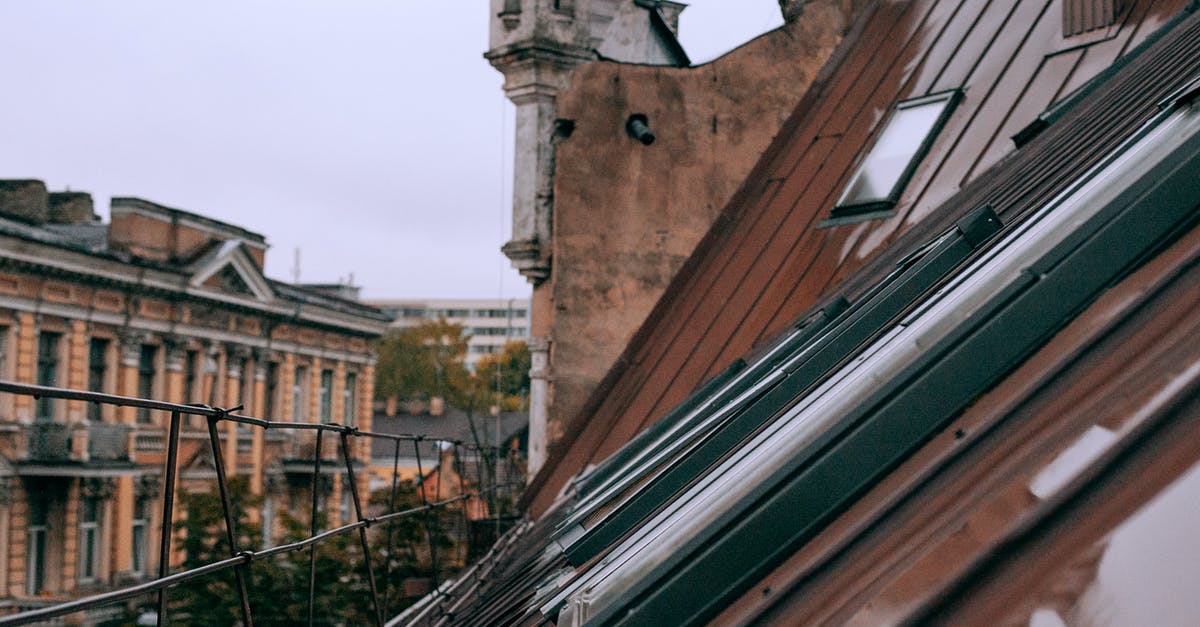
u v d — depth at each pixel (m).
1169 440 1.82
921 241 8.41
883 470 3.13
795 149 15.04
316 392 50.78
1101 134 6.93
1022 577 1.76
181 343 41.41
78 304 36.94
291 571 24.36
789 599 2.61
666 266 18.28
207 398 42.84
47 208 44.00
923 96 13.80
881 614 1.95
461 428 80.94
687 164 18.30
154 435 39.69
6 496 34.25
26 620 2.89
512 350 119.19
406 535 23.31
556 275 18.31
